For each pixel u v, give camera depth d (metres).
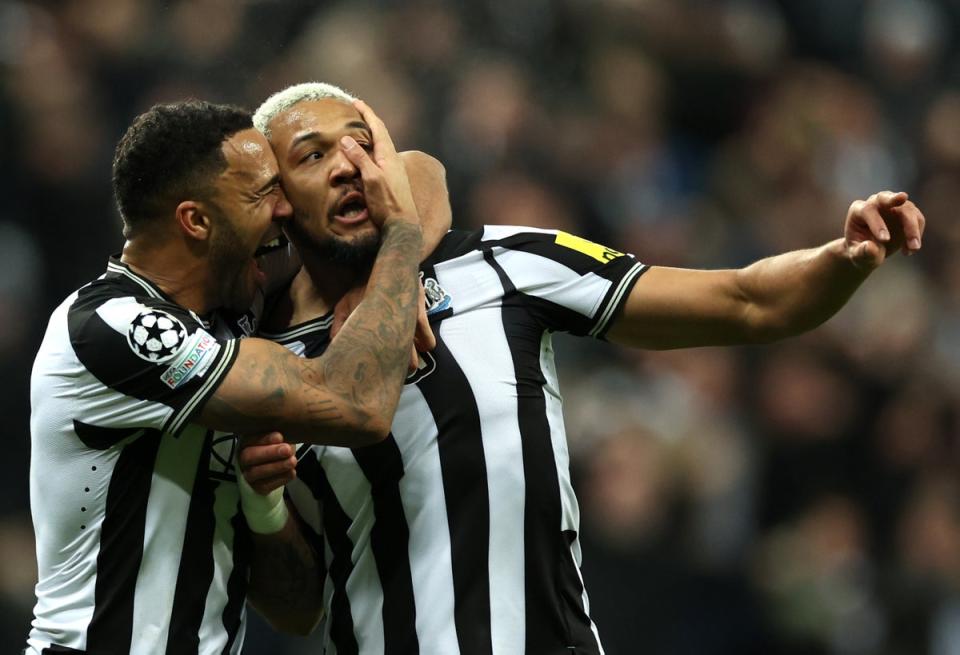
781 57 41.31
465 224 31.83
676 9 38.09
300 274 15.14
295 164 14.32
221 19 32.88
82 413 13.86
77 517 14.08
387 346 13.70
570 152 34.09
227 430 13.73
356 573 14.77
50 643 14.21
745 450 31.31
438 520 14.49
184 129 13.96
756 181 37.69
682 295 14.85
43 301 31.25
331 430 13.60
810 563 30.42
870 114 41.06
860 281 14.24
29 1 33.69
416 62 33.66
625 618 27.36
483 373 14.66
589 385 29.17
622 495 27.84
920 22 43.00
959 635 31.19
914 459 33.03
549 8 36.09
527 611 14.45
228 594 14.60
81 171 32.03
